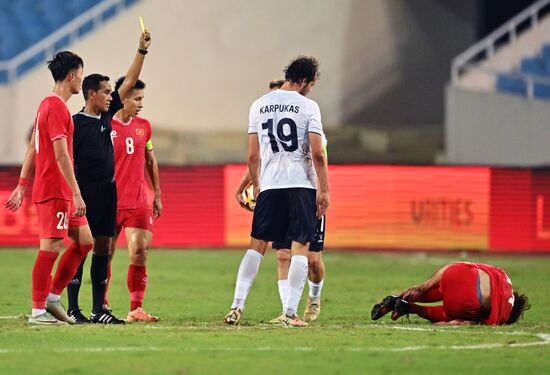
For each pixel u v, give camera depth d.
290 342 29.53
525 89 90.94
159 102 89.75
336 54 90.88
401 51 91.38
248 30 90.19
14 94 87.38
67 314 35.22
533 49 91.56
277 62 90.31
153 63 89.88
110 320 34.78
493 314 34.31
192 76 90.00
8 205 34.56
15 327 32.28
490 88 91.38
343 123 91.31
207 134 89.81
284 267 36.53
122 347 28.14
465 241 71.94
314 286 37.78
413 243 71.94
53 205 33.06
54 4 96.00
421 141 90.00
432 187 71.94
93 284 35.09
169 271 57.88
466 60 90.44
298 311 41.16
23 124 87.44
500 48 91.69
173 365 25.41
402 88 91.38
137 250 36.31
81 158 34.66
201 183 72.25
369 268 60.78
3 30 95.44
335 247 72.31
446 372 25.38
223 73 90.06
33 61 93.25
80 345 28.41
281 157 34.03
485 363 26.64
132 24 89.81
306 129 34.03
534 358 27.44
